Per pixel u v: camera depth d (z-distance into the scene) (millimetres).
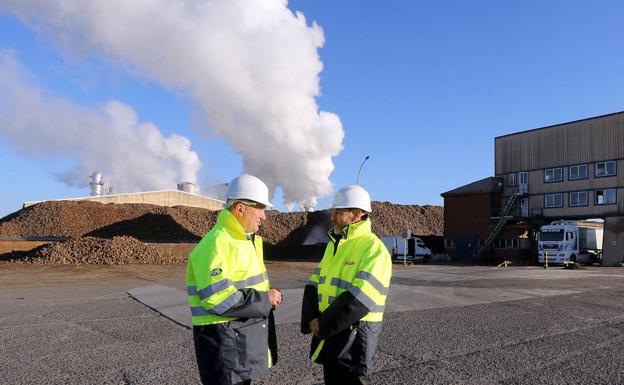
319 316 3902
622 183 40062
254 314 3453
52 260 30938
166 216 57594
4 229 52219
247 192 3691
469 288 18500
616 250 39719
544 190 45250
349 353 3623
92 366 6949
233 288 3395
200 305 3514
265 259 48750
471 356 7707
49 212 55875
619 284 20766
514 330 9945
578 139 43219
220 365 3406
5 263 30141
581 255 41844
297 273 28141
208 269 3391
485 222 48344
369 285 3562
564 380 6461
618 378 6562
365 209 3918
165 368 6859
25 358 7391
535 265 39969
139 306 12969
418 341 8805
